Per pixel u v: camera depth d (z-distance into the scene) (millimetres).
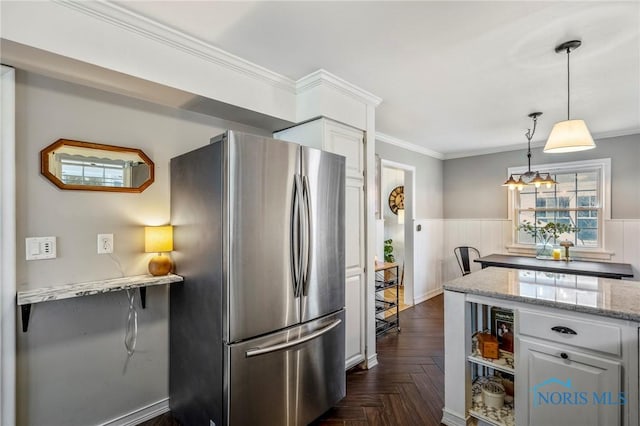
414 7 1662
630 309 1443
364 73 2439
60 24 1541
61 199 1806
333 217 2221
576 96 2912
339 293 2266
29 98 1710
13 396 1628
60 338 1812
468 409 1929
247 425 1696
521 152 4898
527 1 1617
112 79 1806
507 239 4996
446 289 2002
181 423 2053
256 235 1756
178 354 2082
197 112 2377
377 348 3240
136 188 2074
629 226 4039
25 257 1686
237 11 1688
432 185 5363
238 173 1691
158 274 2031
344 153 2689
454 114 3426
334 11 1690
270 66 2318
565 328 1567
